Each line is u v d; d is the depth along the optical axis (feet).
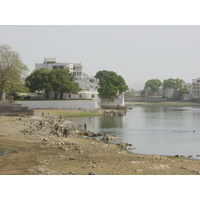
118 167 82.38
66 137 156.97
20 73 294.46
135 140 157.58
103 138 158.30
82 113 343.46
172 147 137.08
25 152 109.29
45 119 259.39
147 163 89.92
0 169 79.36
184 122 266.57
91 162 89.81
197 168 84.74
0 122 210.79
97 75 467.93
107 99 453.58
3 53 287.28
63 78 379.14
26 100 358.23
